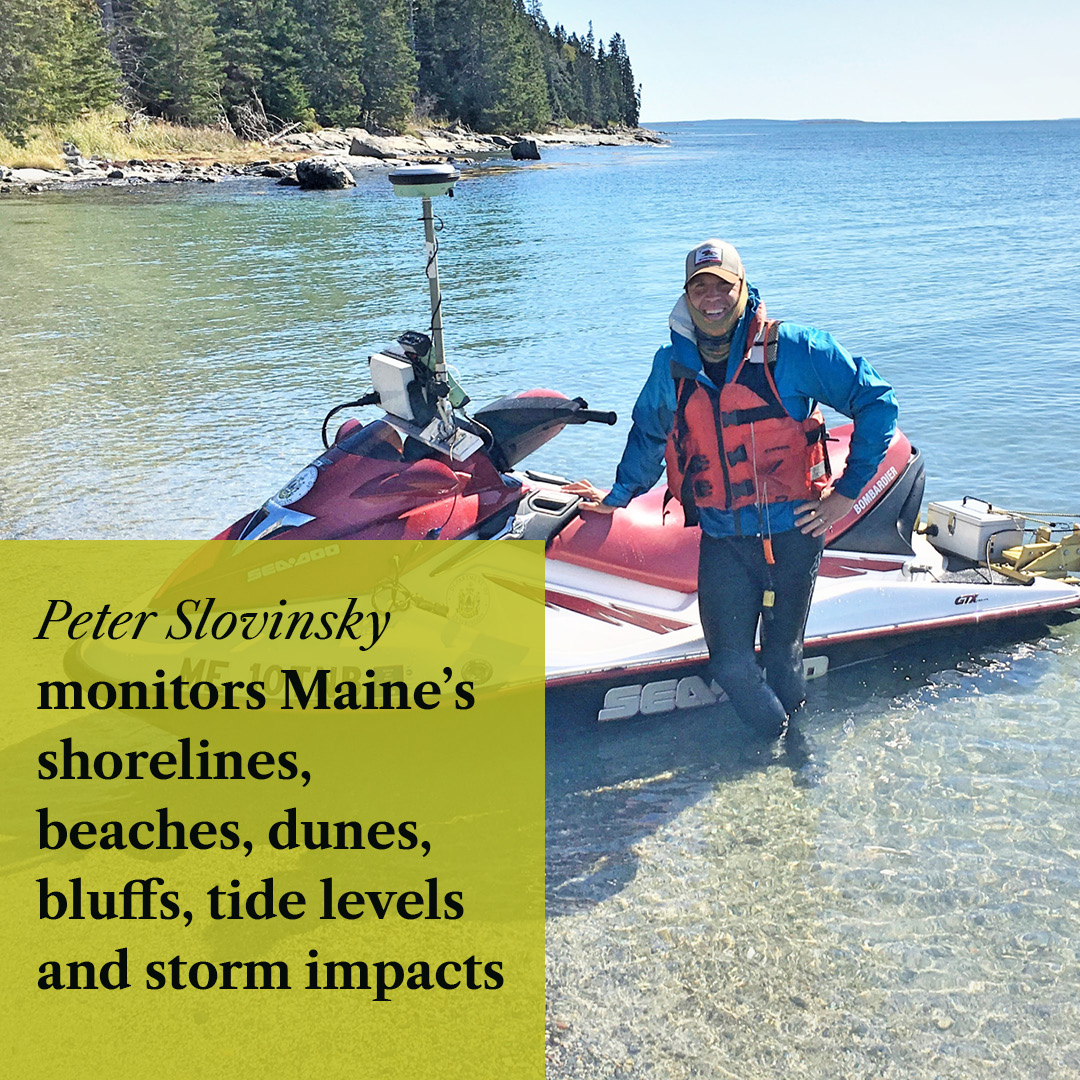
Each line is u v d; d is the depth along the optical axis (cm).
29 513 707
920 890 349
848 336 1259
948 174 7125
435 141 9519
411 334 438
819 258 2088
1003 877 354
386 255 2184
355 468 425
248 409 955
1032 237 2509
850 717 456
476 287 1700
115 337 1312
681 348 386
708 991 310
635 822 389
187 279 1834
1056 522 647
